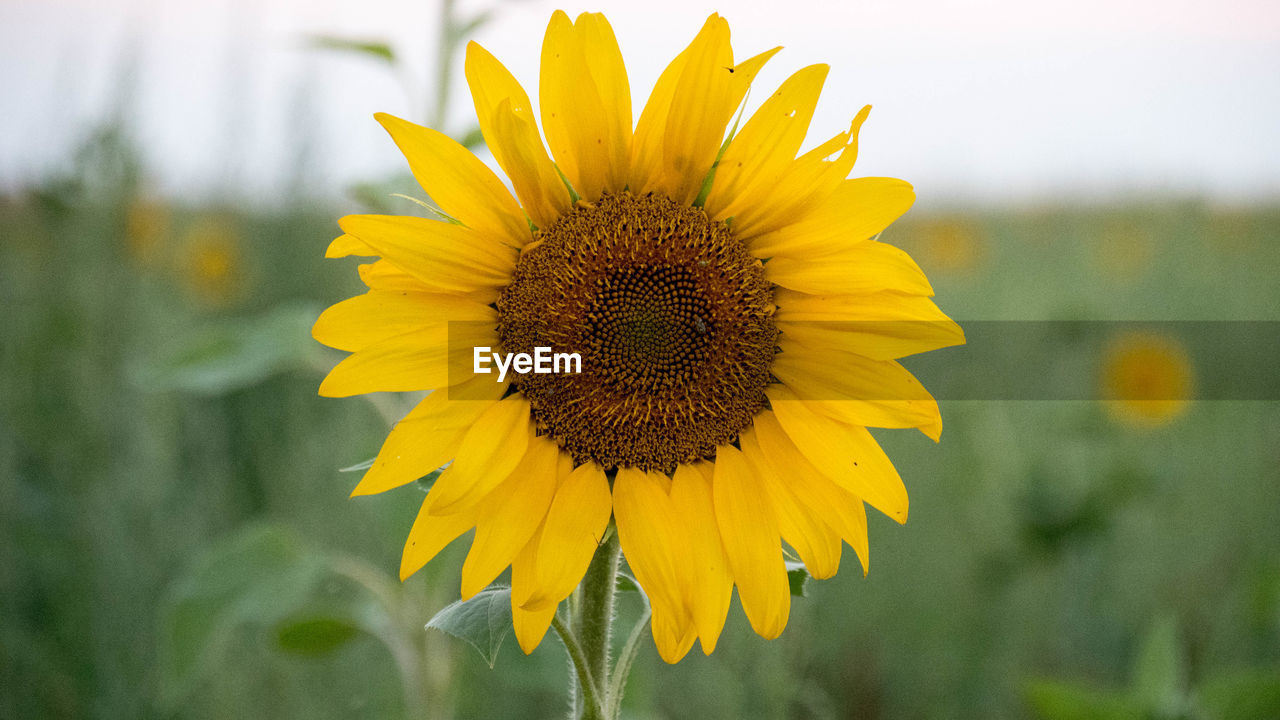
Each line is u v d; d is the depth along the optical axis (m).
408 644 0.70
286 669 0.77
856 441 0.53
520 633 0.49
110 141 0.86
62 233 0.84
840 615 0.87
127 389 0.83
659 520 0.52
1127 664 0.85
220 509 0.85
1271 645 0.82
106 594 0.76
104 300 0.85
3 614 0.74
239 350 0.71
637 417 0.53
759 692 0.71
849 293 0.53
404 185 0.65
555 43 0.51
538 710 0.81
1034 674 0.83
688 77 0.52
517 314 0.52
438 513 0.48
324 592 0.84
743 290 0.53
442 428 0.50
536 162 0.51
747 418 0.54
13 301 0.82
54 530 0.77
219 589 0.67
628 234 0.53
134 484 0.80
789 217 0.53
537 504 0.52
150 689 0.74
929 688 0.83
